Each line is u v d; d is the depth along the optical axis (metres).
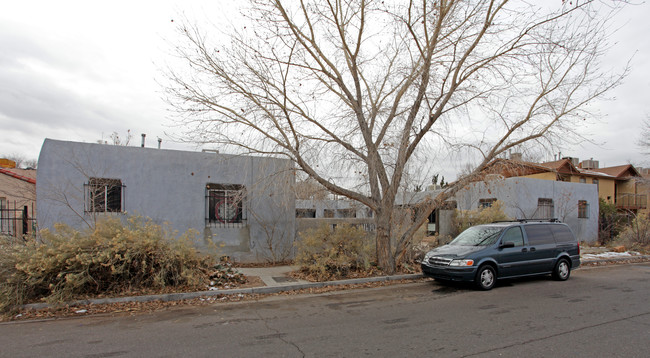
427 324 5.82
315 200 11.35
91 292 7.33
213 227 11.20
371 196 10.17
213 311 6.77
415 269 10.61
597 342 4.87
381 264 10.12
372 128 10.07
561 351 4.55
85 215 9.74
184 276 7.85
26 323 6.00
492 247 8.90
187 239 8.83
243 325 5.86
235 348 4.78
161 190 10.66
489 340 4.99
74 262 7.14
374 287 8.99
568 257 10.09
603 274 11.21
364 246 10.59
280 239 12.00
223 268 9.26
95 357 4.50
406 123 9.71
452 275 8.54
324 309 6.91
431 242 12.76
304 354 4.54
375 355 4.48
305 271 9.86
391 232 10.97
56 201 9.48
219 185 11.42
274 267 11.16
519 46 9.30
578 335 5.17
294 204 12.32
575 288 8.83
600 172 34.62
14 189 13.67
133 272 7.77
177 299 7.54
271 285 8.60
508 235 9.32
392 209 10.36
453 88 9.64
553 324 5.73
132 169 10.36
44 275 6.93
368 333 5.38
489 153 10.34
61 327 5.77
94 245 7.54
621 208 32.50
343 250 10.12
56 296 6.69
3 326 5.83
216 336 5.29
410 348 4.71
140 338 5.22
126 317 6.35
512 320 5.99
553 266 9.75
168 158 10.80
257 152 9.57
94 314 6.52
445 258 8.83
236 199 10.14
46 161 9.48
